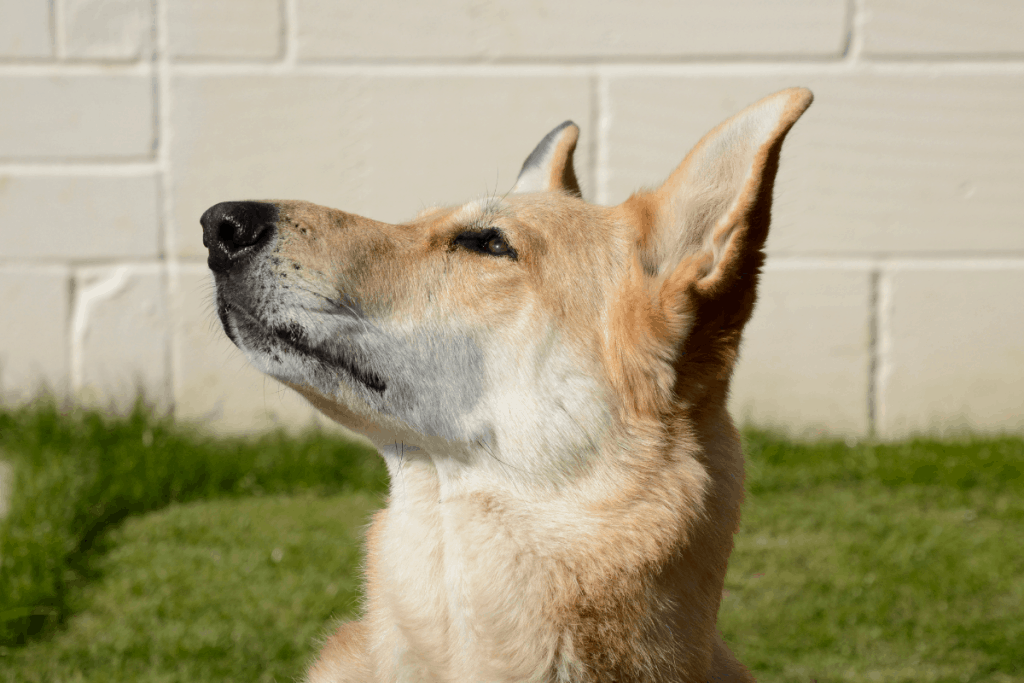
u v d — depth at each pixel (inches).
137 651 146.9
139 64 247.0
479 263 106.0
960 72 253.3
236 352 253.1
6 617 150.9
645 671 97.0
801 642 156.4
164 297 253.1
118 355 254.2
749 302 102.6
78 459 221.5
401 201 255.1
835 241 258.5
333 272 102.7
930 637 158.1
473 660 101.7
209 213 103.8
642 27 251.4
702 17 251.3
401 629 107.3
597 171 256.5
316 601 165.9
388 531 111.2
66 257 251.0
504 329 104.2
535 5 249.6
